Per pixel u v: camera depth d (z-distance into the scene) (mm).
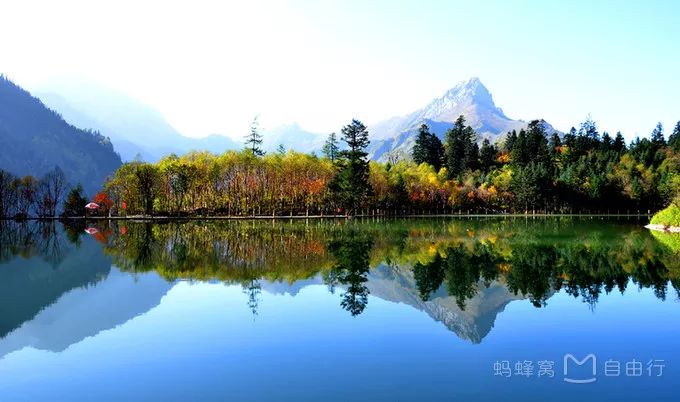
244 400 12023
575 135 174500
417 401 11898
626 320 19062
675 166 134375
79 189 110625
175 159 104188
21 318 20125
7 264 35281
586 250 40219
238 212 102438
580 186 126500
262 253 39125
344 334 17344
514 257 36188
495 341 16562
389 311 20531
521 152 146250
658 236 54000
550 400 11992
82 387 13008
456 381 13133
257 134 126562
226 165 100375
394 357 14953
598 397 12141
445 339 16750
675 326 18188
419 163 151000
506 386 12836
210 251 40812
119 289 25672
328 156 131500
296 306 21438
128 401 12109
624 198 125812
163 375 13695
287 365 14312
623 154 154250
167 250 41938
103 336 17453
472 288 25078
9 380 13578
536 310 20656
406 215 115125
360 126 101875
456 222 86062
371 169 114688
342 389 12617
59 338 17375
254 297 23250
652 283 26125
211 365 14398
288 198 105000
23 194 106312
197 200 102812
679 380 13219
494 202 126062
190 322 19031
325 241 48531
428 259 35344
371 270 30609
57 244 49062
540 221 91000
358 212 108938
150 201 99875
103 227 74438
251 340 16688
